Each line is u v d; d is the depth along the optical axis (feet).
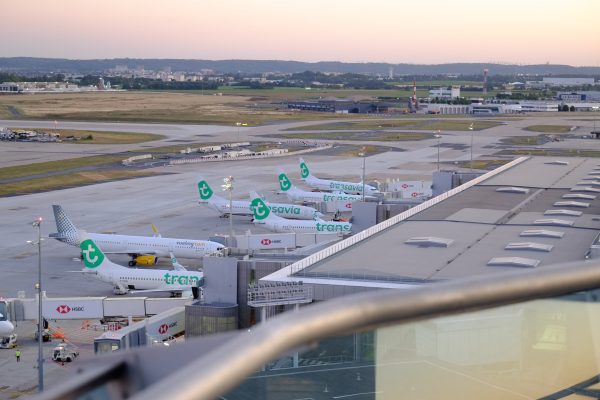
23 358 209.87
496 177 326.65
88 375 23.59
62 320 244.42
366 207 320.50
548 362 47.60
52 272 309.83
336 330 25.70
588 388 46.96
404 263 173.88
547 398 48.06
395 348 57.31
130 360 24.00
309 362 60.95
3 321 217.77
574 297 43.52
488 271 165.58
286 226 376.07
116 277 279.49
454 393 52.49
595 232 208.03
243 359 22.90
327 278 162.91
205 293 194.49
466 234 205.87
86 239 279.69
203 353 24.04
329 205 463.83
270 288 158.61
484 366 50.93
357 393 59.47
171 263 338.54
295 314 24.84
